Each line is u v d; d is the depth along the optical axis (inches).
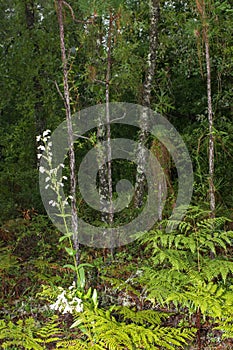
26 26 367.2
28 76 358.9
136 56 258.7
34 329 142.6
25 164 372.8
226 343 141.0
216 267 137.4
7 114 426.9
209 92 168.1
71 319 164.6
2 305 182.7
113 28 221.0
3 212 302.2
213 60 258.1
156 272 146.4
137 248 223.5
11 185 338.0
